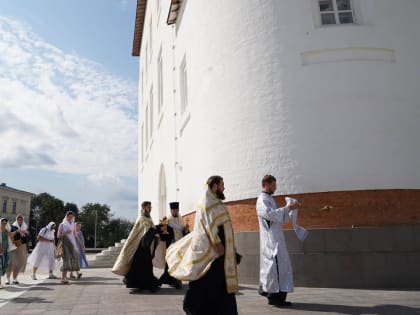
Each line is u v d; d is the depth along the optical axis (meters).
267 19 9.44
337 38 8.92
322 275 8.11
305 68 8.96
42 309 6.43
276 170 8.78
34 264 11.69
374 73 8.80
